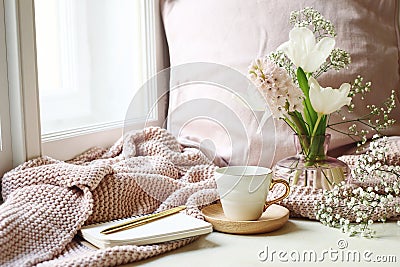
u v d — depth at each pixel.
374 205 1.07
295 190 1.19
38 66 1.31
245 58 1.45
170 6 1.61
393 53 1.55
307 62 1.17
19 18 1.13
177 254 0.99
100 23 1.50
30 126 1.16
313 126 1.20
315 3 1.49
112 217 1.10
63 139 1.29
